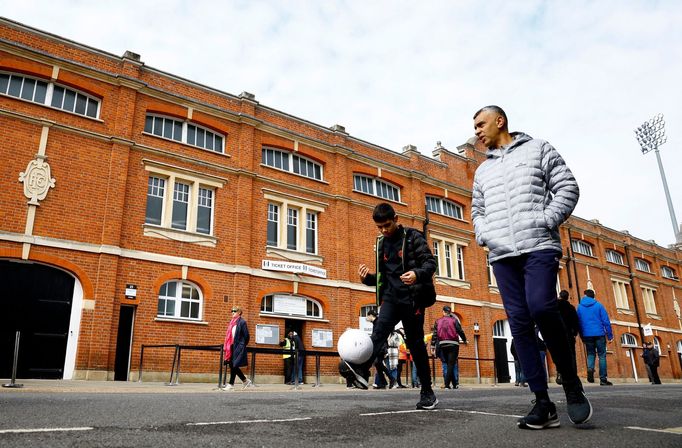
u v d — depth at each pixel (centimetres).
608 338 1188
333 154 2162
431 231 2442
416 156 2488
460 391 930
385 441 261
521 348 341
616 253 3638
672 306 3947
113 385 1102
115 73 1602
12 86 1438
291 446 245
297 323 1894
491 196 374
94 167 1503
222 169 1784
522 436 279
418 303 424
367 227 2203
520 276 357
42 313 1359
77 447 232
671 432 290
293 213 2002
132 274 1508
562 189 352
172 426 310
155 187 1652
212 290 1659
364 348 367
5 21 1438
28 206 1371
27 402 471
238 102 1911
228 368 1608
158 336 1516
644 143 3525
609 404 503
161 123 1716
